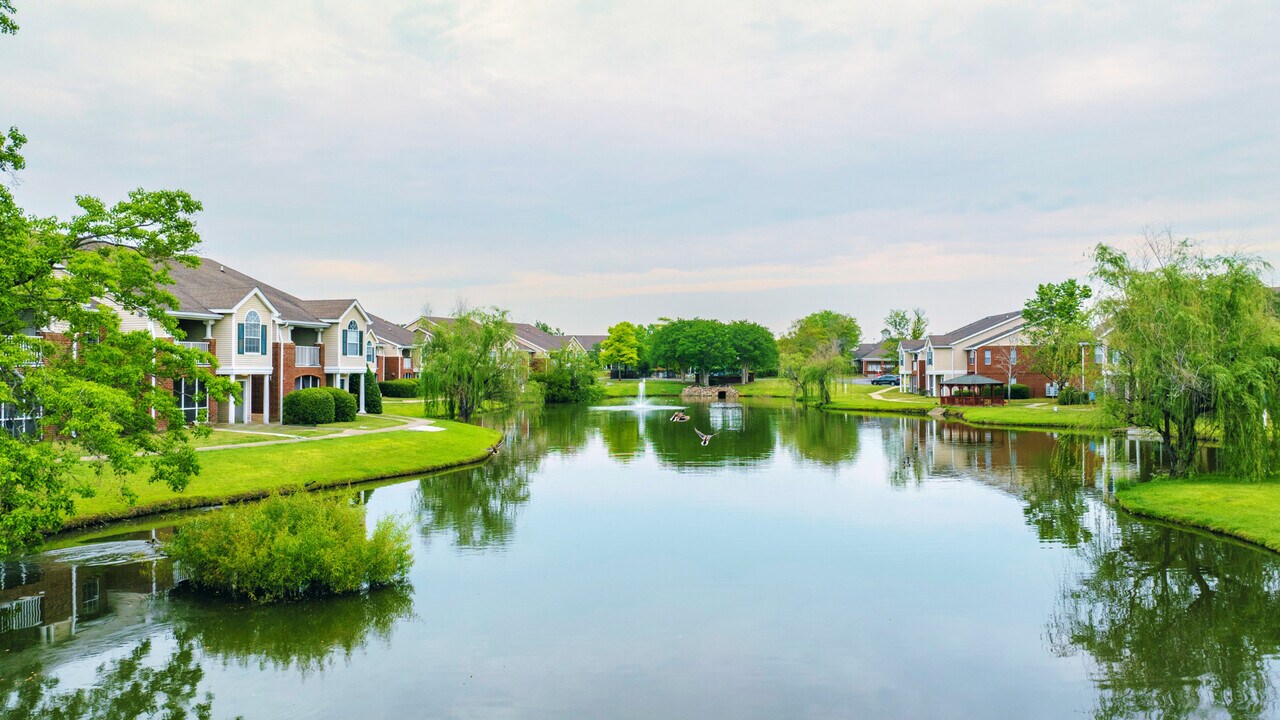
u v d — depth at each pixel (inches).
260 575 727.1
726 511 1168.8
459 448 1740.9
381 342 3395.7
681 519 1111.6
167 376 828.0
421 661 613.3
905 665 613.9
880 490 1343.5
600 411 3385.8
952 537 1003.9
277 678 580.7
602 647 645.3
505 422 2748.5
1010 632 681.0
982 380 3061.0
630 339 5826.8
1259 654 629.6
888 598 766.5
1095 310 1268.5
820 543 975.6
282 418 1881.2
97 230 749.9
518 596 768.9
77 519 969.5
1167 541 966.4
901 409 3206.2
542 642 654.5
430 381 2313.0
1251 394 1138.7
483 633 672.4
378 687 568.4
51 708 530.0
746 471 1566.2
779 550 943.0
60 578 784.9
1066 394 2883.9
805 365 3804.1
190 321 1820.9
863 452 1865.2
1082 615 718.5
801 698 557.9
